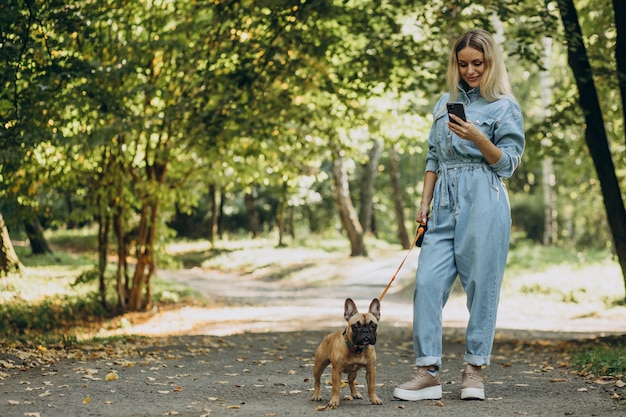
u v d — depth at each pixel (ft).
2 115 36.35
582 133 54.54
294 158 55.98
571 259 88.48
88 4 40.06
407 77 43.52
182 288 70.79
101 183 51.75
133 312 55.93
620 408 16.43
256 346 33.86
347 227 111.04
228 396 18.89
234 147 52.26
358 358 16.84
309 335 40.96
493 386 20.20
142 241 56.70
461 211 17.69
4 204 52.42
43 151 45.14
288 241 131.23
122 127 40.22
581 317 62.13
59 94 37.24
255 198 149.69
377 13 41.29
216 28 41.96
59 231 140.77
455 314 64.69
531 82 109.60
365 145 59.11
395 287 85.87
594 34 48.11
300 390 19.90
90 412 16.42
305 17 39.09
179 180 56.59
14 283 56.24
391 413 15.93
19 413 16.06
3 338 30.32
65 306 53.21
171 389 19.79
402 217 125.90
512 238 115.44
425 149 94.07
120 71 40.42
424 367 17.63
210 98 43.21
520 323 57.41
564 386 20.04
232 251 121.70
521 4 39.75
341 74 44.55
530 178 142.51
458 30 40.50
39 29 36.01
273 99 43.98
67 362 24.31
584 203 123.65
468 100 18.06
